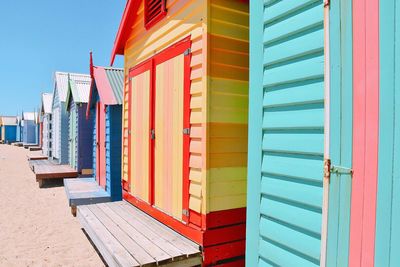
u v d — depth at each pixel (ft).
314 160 7.06
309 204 7.12
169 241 12.67
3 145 140.36
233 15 12.27
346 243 6.07
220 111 11.93
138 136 18.10
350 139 6.06
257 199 8.63
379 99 5.60
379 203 5.57
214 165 11.80
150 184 16.28
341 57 6.23
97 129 30.60
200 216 11.94
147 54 16.96
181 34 13.43
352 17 6.06
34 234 20.79
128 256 11.20
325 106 6.43
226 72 12.08
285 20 7.80
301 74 7.33
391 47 5.42
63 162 47.34
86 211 17.51
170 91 14.35
